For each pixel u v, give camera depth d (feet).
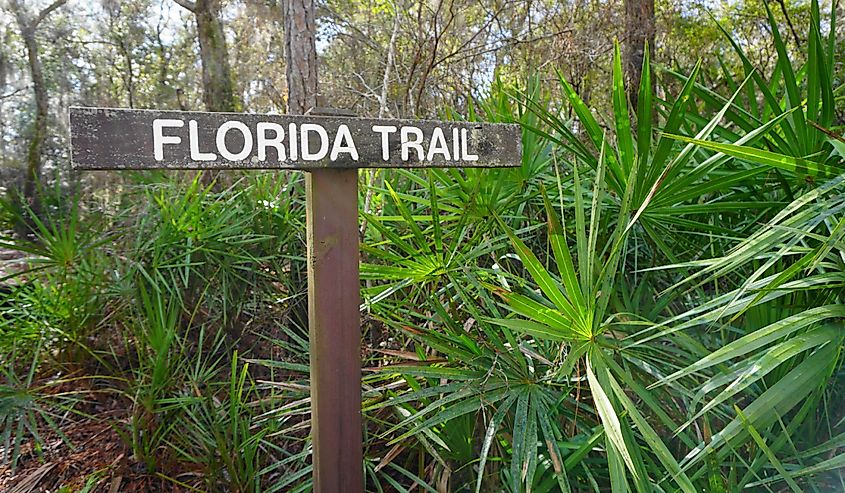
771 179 5.77
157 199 8.94
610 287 4.56
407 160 4.43
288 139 4.01
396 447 5.75
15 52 35.24
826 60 5.52
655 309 5.73
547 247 6.81
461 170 7.68
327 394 4.28
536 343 5.81
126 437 6.90
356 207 4.33
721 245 6.06
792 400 4.00
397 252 7.61
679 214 5.63
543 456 4.95
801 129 5.23
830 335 4.04
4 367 8.32
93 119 3.46
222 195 9.37
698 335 5.88
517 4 19.47
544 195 4.30
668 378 4.00
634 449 4.38
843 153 4.13
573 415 5.35
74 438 7.74
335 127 4.16
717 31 21.94
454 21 18.22
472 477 5.66
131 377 8.64
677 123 5.17
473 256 6.00
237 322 8.75
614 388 4.10
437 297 6.41
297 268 8.88
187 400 6.73
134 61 39.01
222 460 6.40
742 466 5.06
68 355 8.64
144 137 3.59
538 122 7.49
